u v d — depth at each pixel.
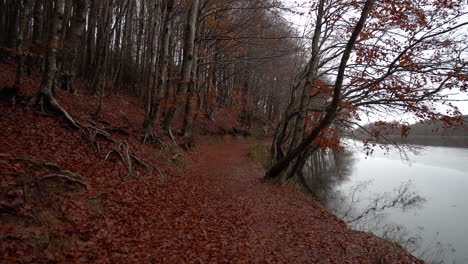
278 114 56.44
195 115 20.45
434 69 9.29
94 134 8.39
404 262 6.21
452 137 50.25
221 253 5.26
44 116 7.69
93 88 16.20
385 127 11.09
